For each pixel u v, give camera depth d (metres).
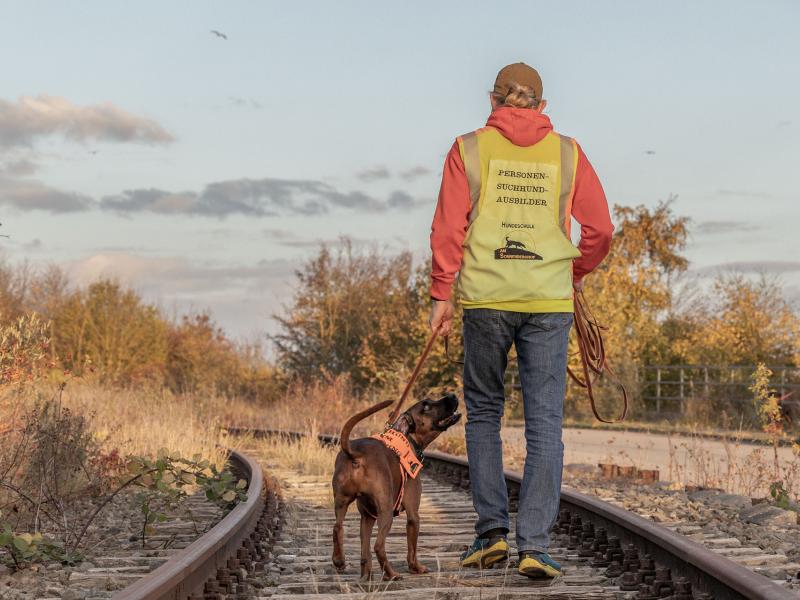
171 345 36.88
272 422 23.08
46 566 6.02
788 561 5.86
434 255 5.09
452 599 4.77
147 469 7.27
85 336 34.66
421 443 5.70
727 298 26.42
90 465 10.16
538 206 5.01
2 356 9.21
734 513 8.00
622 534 5.97
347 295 33.88
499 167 5.00
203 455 13.45
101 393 20.45
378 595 4.84
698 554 4.50
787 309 25.34
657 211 37.97
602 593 4.84
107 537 7.42
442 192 5.06
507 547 5.30
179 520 8.65
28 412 9.25
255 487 8.94
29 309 35.25
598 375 5.81
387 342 30.38
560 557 6.09
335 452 14.99
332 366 33.50
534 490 5.06
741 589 3.90
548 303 5.00
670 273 34.31
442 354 27.08
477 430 5.34
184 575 4.39
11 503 7.86
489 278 4.99
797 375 22.92
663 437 20.30
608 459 13.30
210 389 30.27
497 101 5.18
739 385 23.92
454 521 8.04
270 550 6.70
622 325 27.80
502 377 5.30
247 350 37.38
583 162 5.12
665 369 27.27
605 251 5.18
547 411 5.08
